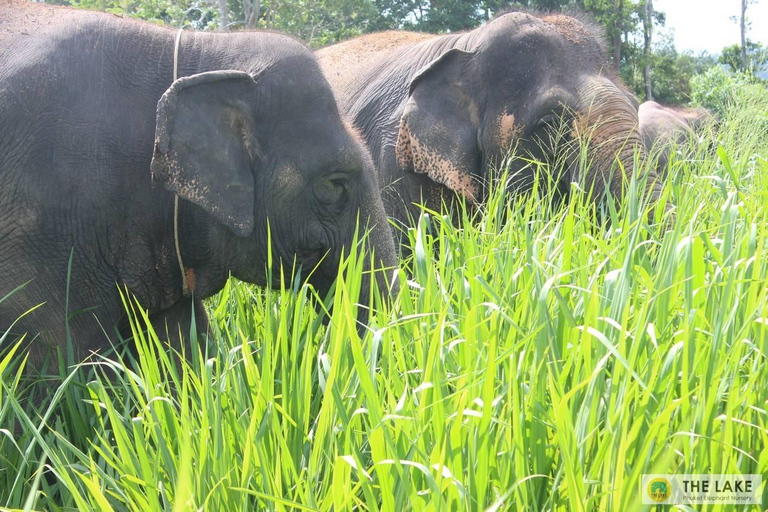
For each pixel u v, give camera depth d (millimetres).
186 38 4125
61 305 3789
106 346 3943
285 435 2459
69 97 3752
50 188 3691
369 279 4164
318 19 18453
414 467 2139
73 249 3771
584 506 1849
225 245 4125
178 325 4539
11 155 3641
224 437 2391
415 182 6555
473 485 1996
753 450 2146
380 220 4293
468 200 6316
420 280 3018
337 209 4203
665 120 10680
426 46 6906
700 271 2551
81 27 3910
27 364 3766
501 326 2725
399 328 2936
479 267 3291
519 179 6160
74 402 3447
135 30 4047
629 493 1871
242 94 3961
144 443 2582
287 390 2670
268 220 4113
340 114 4305
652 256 3510
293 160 4066
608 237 3789
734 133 5277
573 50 6270
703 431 1981
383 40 7586
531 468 2152
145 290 4059
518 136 6129
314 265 4270
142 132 3877
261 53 4102
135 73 3936
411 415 2365
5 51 3783
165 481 2516
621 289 2410
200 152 3785
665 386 2193
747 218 2998
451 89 6422
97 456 3182
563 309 2379
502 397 2316
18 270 3684
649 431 1891
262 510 2307
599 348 2301
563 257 3068
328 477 2348
